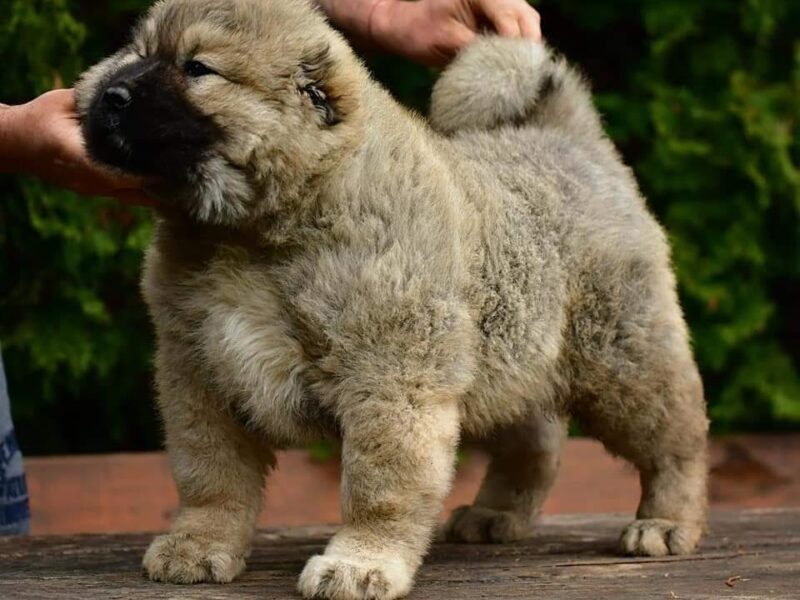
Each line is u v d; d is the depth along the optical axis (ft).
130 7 6.35
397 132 3.97
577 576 4.06
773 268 6.63
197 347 3.95
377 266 3.79
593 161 4.56
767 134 6.35
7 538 4.80
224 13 3.92
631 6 6.76
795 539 4.73
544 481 4.93
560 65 4.77
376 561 3.76
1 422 5.08
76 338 6.19
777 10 6.49
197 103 3.85
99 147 3.89
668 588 3.90
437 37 5.15
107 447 6.82
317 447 6.22
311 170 3.82
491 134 4.53
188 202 3.89
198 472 4.00
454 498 6.23
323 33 3.97
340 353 3.79
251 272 3.87
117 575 4.03
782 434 6.57
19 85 5.93
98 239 6.06
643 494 4.62
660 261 4.53
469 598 3.76
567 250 4.32
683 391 4.51
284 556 4.38
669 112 6.50
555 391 4.42
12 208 6.05
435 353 3.82
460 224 4.02
